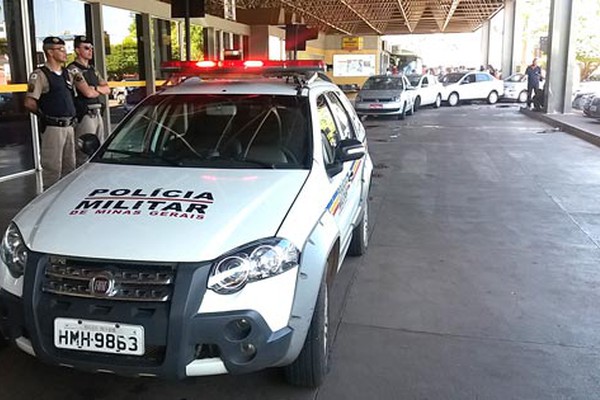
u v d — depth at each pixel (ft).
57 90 18.93
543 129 53.67
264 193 10.33
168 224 9.27
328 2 78.64
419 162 35.78
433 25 126.62
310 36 52.90
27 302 8.91
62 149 19.49
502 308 14.06
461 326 13.09
